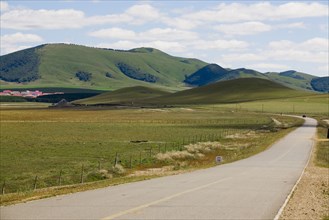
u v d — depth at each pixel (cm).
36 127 10362
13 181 3506
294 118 15838
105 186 2531
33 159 4828
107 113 18588
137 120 13750
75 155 5216
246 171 3547
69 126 10844
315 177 3189
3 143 6556
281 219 1620
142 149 5931
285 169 3750
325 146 6494
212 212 1702
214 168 3834
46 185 3372
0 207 1767
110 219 1525
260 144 6819
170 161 4762
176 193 2203
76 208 1741
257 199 2067
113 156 5100
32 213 1631
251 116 16900
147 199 1992
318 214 1761
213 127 10888
